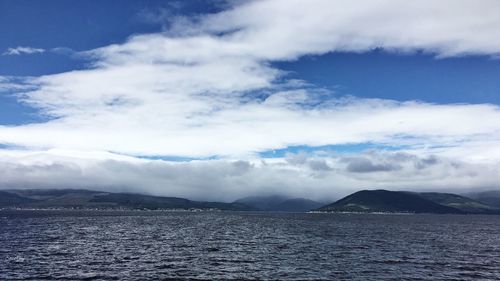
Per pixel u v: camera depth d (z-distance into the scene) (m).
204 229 151.88
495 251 85.19
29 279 50.09
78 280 49.94
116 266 60.22
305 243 96.19
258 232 136.38
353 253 76.88
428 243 100.81
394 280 51.66
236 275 53.97
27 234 117.31
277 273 55.47
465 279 53.03
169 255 72.75
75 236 112.44
